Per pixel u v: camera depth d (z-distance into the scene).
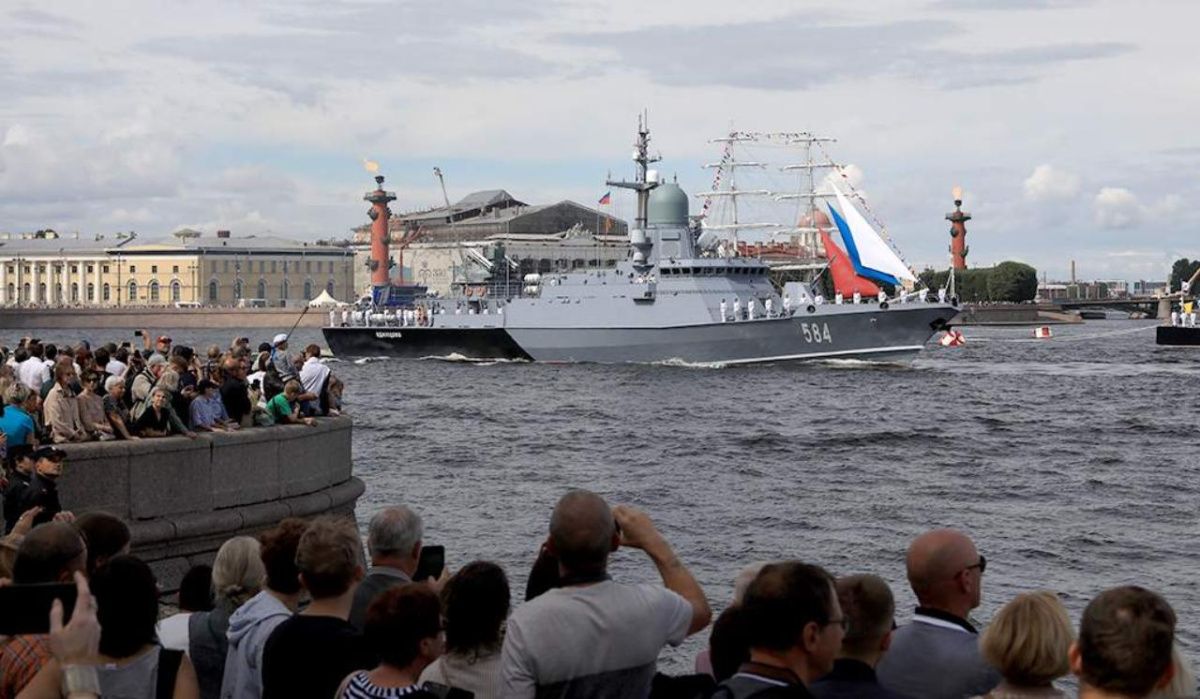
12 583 12.83
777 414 104.75
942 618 13.53
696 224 151.88
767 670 10.90
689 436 90.19
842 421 99.75
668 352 144.62
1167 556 47.88
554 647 11.85
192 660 15.48
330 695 12.98
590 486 66.00
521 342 155.38
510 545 48.25
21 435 27.14
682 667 31.92
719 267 144.38
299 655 13.03
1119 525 54.25
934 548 13.52
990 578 44.38
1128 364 166.25
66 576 12.84
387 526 14.71
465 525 52.75
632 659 12.05
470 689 12.74
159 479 30.95
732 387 126.00
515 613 12.18
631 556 45.62
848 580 12.27
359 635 13.16
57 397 30.03
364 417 102.06
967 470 72.88
